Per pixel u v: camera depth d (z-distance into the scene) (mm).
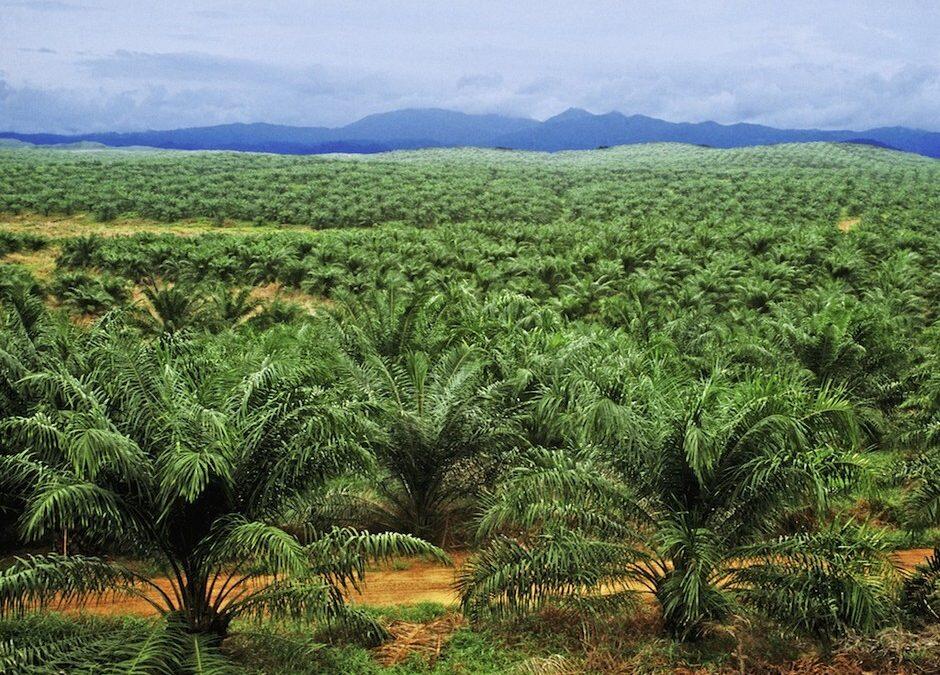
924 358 19531
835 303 23453
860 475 7469
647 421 7859
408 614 8688
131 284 37781
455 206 64938
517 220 62344
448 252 39250
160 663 5941
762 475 7207
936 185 88062
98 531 6996
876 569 7590
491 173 99812
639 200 69812
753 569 7586
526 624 8242
